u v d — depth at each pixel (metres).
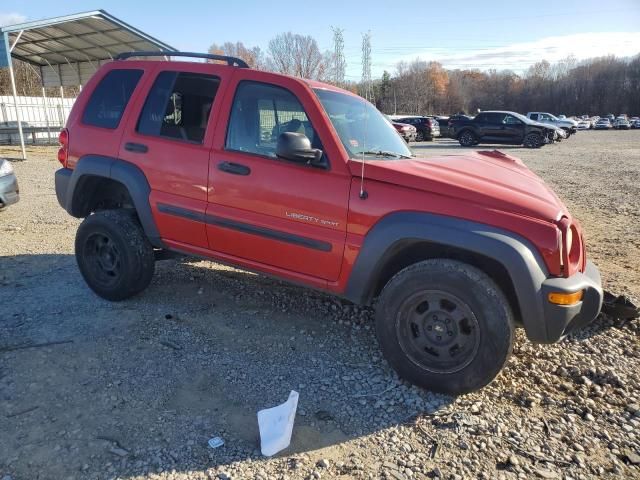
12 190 7.28
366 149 3.65
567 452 2.67
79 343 3.69
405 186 3.17
